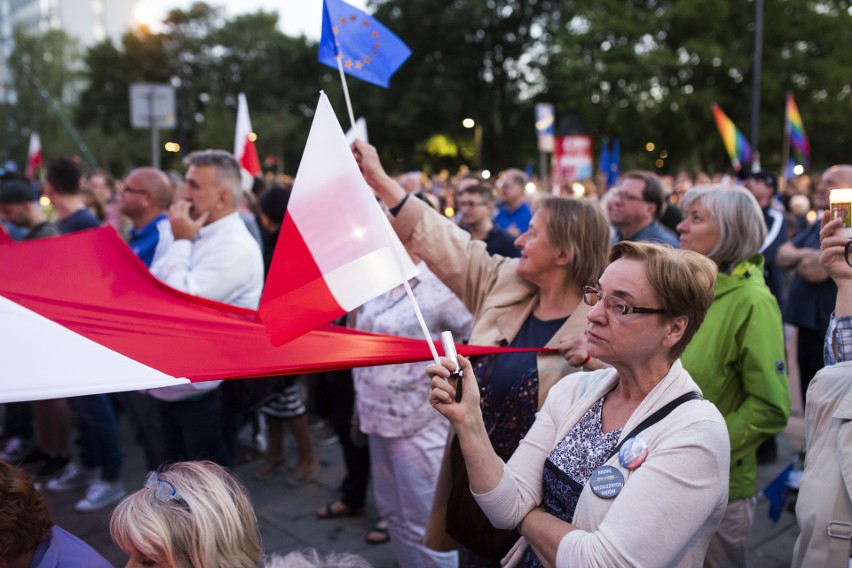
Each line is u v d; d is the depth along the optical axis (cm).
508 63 3716
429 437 296
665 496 142
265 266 507
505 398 227
